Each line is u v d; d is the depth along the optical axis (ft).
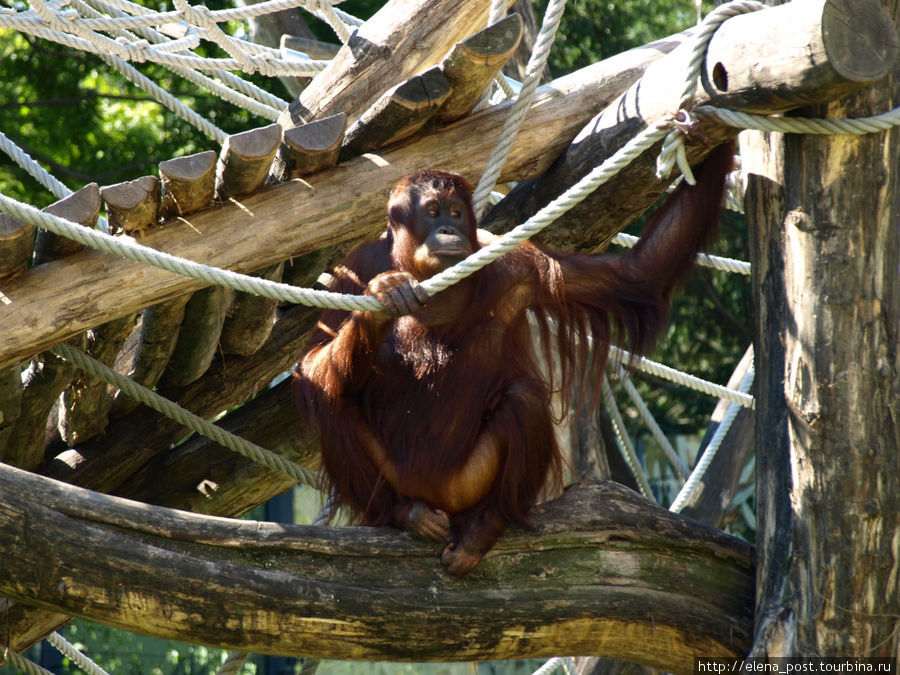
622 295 31.07
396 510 28.40
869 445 26.27
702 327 106.11
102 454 39.37
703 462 50.52
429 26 37.65
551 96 34.14
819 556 26.61
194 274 24.98
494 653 26.99
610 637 27.63
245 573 25.58
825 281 26.53
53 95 97.35
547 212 25.79
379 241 32.24
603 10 102.63
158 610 25.09
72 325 29.22
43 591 24.71
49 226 24.58
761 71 25.50
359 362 28.27
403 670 85.20
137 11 45.14
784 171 27.66
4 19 41.78
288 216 31.50
